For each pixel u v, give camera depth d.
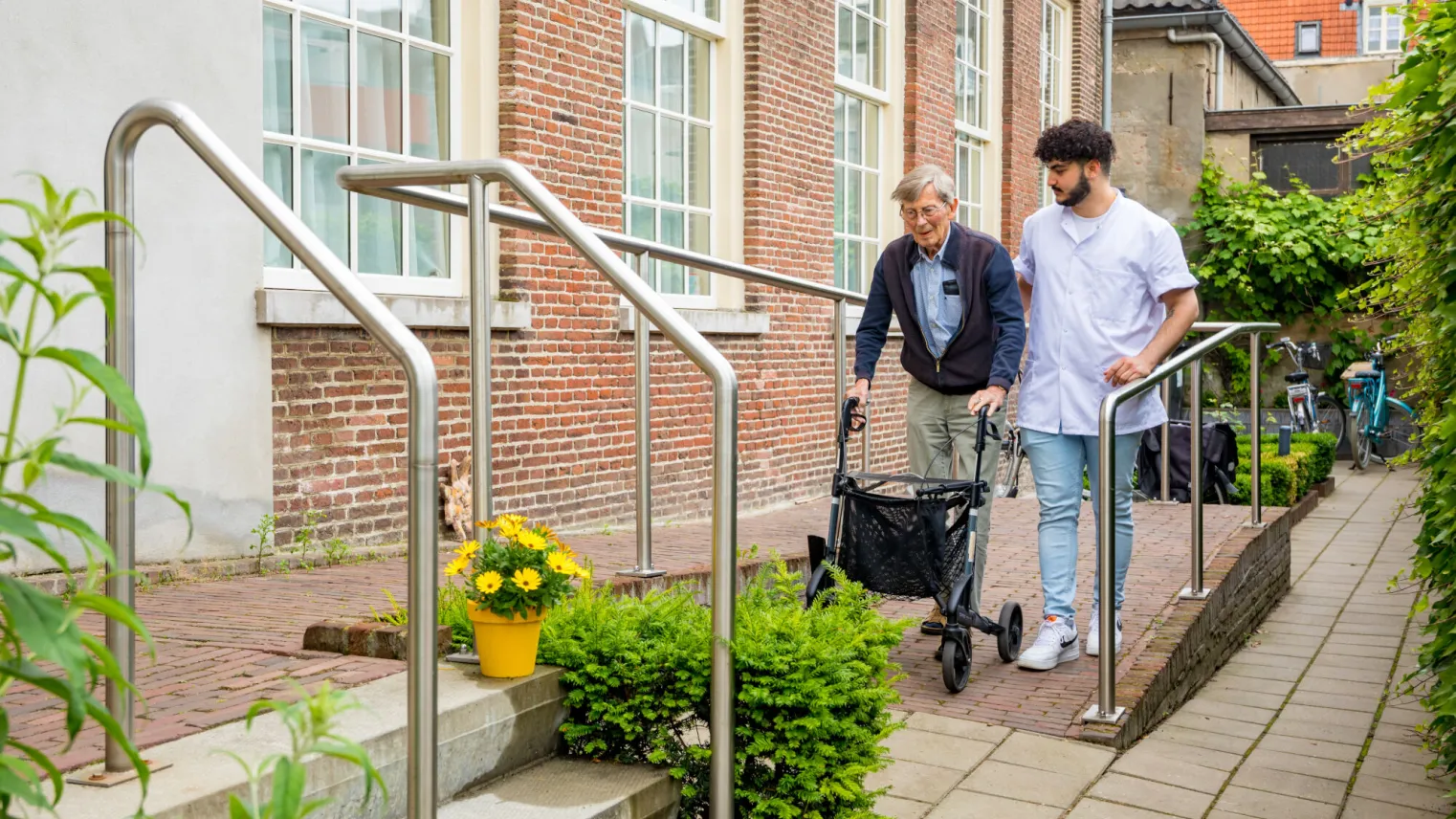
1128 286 4.62
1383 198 5.36
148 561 4.64
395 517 5.70
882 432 10.45
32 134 4.31
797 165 8.95
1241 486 10.45
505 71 6.30
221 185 4.90
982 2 12.39
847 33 9.89
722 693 2.81
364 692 2.79
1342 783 4.02
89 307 4.42
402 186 3.57
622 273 2.86
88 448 4.38
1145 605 5.45
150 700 2.69
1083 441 4.75
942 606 4.38
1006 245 12.88
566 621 3.21
